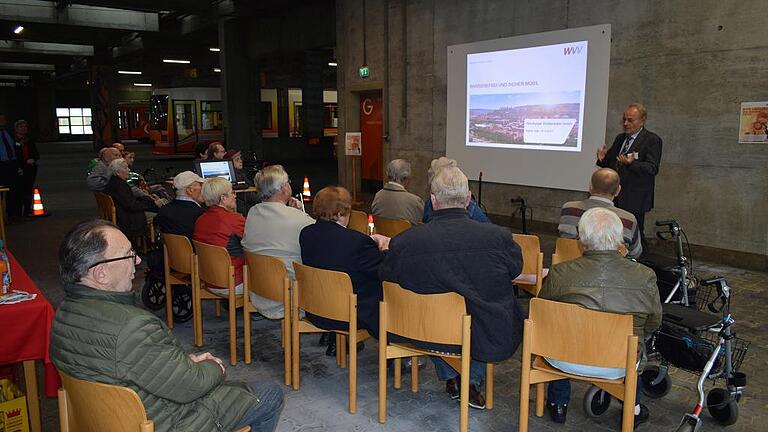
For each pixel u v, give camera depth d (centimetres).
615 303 235
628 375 227
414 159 1009
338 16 1146
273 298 332
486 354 261
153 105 2225
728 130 600
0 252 285
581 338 233
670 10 636
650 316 239
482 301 256
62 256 178
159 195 726
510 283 268
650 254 396
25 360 253
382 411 287
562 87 752
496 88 841
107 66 2598
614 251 242
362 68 1097
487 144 866
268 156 2030
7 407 247
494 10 839
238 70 1670
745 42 579
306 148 2105
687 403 308
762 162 578
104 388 163
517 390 328
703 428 283
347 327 305
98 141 2652
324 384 333
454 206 270
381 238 355
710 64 609
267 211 345
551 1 761
